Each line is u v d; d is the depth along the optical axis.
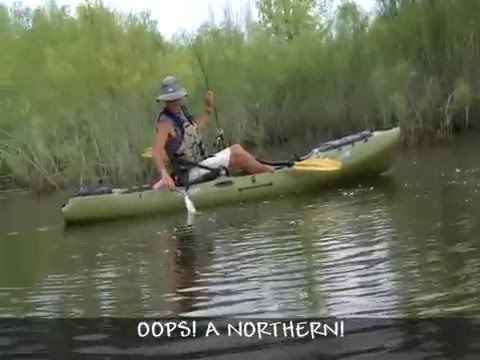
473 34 14.92
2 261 6.70
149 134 12.68
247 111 15.84
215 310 4.52
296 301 4.52
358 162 8.90
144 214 8.18
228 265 5.60
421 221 6.35
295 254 5.69
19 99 13.59
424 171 9.38
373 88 14.89
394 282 4.68
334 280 4.88
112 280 5.53
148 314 4.57
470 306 4.11
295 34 18.27
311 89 16.05
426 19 15.12
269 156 14.24
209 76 15.16
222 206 8.27
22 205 10.88
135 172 12.35
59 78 13.12
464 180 8.39
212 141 14.12
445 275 4.70
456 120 14.26
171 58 14.09
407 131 13.19
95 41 13.30
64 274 5.89
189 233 7.06
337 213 7.18
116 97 12.97
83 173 12.42
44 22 14.01
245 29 16.50
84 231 7.81
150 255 6.29
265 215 7.51
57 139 13.06
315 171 8.62
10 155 13.04
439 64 14.98
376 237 5.94
